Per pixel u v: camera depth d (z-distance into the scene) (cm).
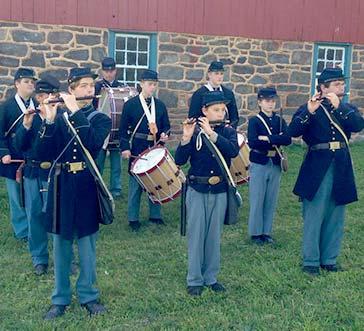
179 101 1108
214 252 475
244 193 817
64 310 437
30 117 446
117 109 744
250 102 1161
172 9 1084
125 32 1062
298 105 1201
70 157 419
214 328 411
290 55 1183
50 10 1008
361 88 1259
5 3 984
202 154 465
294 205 757
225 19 1123
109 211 426
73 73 427
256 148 600
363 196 798
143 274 516
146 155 634
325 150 503
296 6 1174
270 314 433
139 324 421
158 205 681
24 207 528
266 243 605
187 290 476
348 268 534
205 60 1117
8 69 997
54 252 431
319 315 430
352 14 1224
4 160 573
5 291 479
